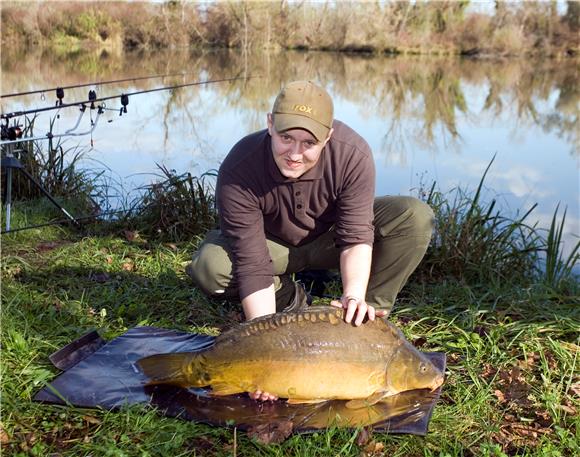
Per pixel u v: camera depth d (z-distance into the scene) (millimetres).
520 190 7531
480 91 16828
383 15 27047
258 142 3113
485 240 4879
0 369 3012
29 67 18234
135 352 3332
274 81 17391
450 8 26953
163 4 25953
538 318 3889
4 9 24516
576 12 26250
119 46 25594
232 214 3156
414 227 3494
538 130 11766
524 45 26656
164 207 5344
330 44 27125
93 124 5703
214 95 14531
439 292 4312
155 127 10523
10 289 3994
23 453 2553
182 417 2793
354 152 3076
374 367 2816
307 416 2797
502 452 2686
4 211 5672
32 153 6176
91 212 5918
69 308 3807
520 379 3189
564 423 2904
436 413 2896
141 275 4461
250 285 3172
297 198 3160
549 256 4816
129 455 2594
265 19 26344
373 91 16375
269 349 2768
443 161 8969
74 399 2895
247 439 2693
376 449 2656
